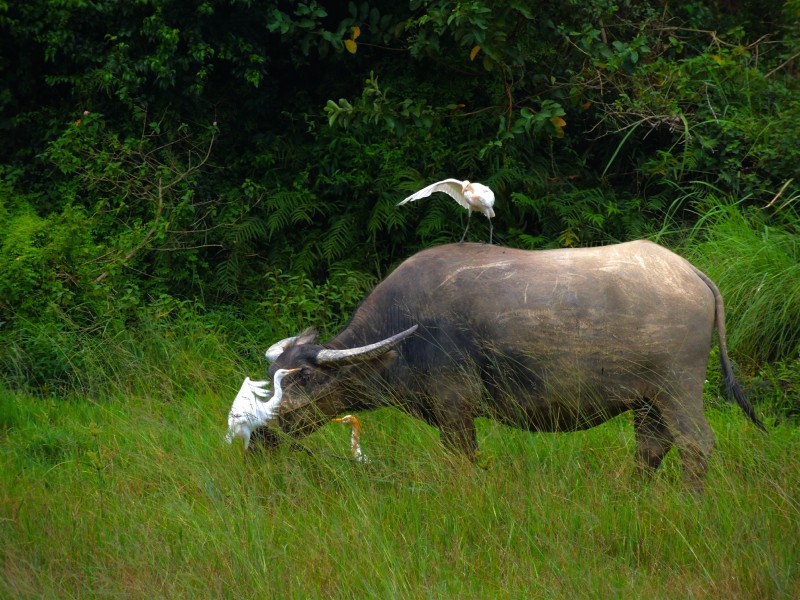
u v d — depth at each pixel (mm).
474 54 37094
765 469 22266
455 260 23734
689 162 38250
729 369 23406
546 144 42000
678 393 22578
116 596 17828
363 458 23188
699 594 18047
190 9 39250
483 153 37750
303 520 20953
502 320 22734
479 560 19359
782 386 30141
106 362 31688
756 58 42219
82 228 35938
